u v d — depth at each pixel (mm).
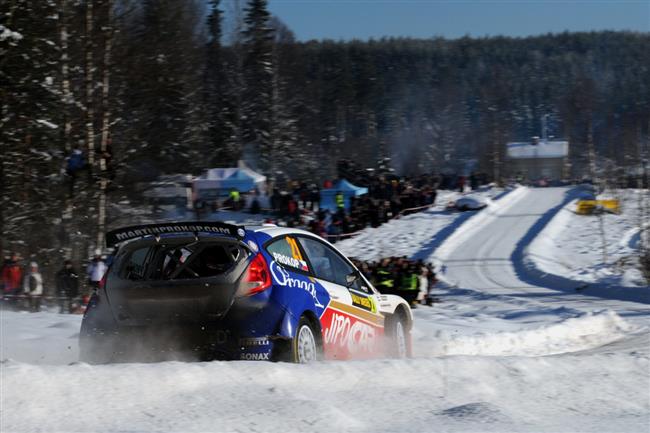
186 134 159875
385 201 195500
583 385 20312
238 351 23156
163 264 24281
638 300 91688
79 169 93438
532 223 199375
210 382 16719
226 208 182000
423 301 83000
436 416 16312
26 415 14211
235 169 198875
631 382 21031
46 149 94750
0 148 87438
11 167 89875
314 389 17609
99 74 107438
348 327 27188
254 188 194375
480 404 16969
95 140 108250
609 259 150500
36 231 93562
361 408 16641
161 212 125938
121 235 24375
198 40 195125
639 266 119188
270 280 23703
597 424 16531
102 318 24438
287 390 17000
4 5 84688
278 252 24688
